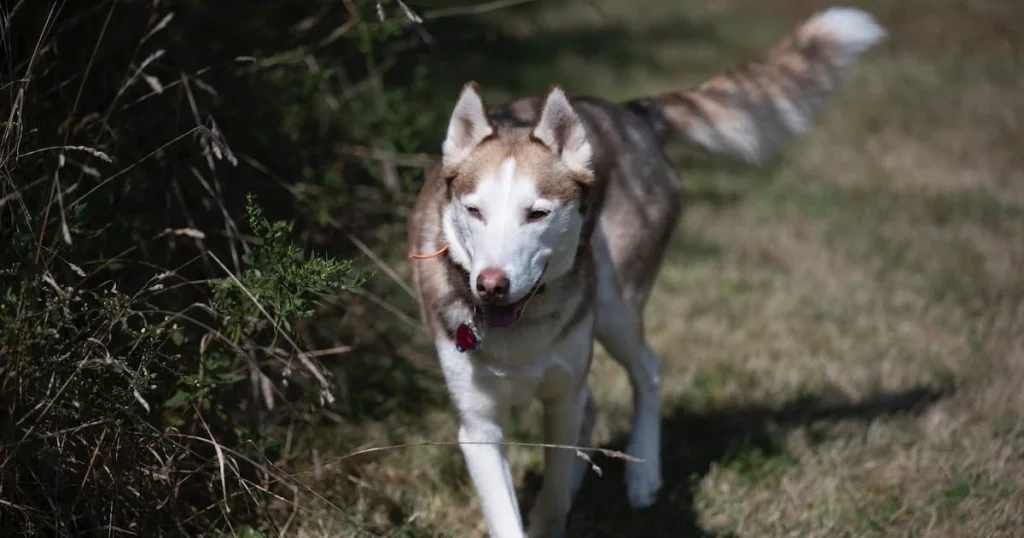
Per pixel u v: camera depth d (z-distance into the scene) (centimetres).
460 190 344
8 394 319
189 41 466
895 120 1026
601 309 426
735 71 498
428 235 380
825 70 500
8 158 318
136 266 407
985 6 1517
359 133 533
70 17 421
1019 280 643
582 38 1317
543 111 347
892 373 530
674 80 1155
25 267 332
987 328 580
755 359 548
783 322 595
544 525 395
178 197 420
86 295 365
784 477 438
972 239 721
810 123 505
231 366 408
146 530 345
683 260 693
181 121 446
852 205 798
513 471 454
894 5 1527
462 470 443
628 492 433
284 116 489
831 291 637
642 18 1462
